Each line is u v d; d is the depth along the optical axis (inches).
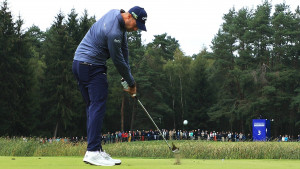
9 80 1585.9
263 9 2062.0
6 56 1594.5
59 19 1845.5
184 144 615.5
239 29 2119.8
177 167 123.6
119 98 2021.4
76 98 1731.1
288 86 1998.0
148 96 2154.3
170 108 2242.9
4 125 1529.3
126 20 147.4
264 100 1857.8
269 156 529.0
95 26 151.5
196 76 2294.5
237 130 2297.0
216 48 2214.6
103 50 149.6
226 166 129.5
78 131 1790.1
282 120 1961.1
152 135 1612.9
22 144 583.2
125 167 123.3
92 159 141.9
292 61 2057.1
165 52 3174.2
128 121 2237.9
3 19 1679.4
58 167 121.6
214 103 2276.1
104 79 151.3
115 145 709.3
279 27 2017.7
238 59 2043.6
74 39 1878.7
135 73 2142.0
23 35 1706.4
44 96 1779.0
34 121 1659.7
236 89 2159.2
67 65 1765.5
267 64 2044.8
